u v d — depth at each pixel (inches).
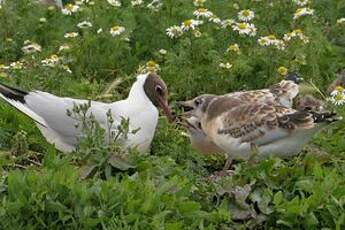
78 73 652.7
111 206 432.1
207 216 449.1
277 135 509.7
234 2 717.9
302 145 516.4
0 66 628.4
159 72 639.8
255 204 465.7
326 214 455.5
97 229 428.1
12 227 423.8
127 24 684.1
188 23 652.7
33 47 656.4
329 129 565.6
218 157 554.6
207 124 535.5
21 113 562.3
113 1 701.3
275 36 678.5
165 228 426.9
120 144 504.4
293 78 586.6
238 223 458.6
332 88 642.8
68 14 702.5
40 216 428.1
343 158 539.2
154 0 701.3
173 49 665.0
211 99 543.5
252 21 698.8
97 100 611.5
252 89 642.2
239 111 521.0
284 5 714.2
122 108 534.3
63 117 524.4
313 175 485.7
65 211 428.5
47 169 459.2
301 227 455.2
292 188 477.4
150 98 545.6
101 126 516.1
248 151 519.5
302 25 700.7
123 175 476.4
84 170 477.7
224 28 673.0
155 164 495.5
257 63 647.1
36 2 721.6
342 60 678.5
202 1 698.2
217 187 468.8
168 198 445.7
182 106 563.5
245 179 479.5
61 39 685.9
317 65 650.2
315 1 743.1
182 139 558.3
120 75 658.8
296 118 505.7
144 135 531.5
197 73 641.0
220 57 652.1
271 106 518.3
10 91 531.2
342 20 709.3
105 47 666.2
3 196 436.8
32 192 430.6
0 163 506.3
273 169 484.4
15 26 697.0
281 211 456.4
